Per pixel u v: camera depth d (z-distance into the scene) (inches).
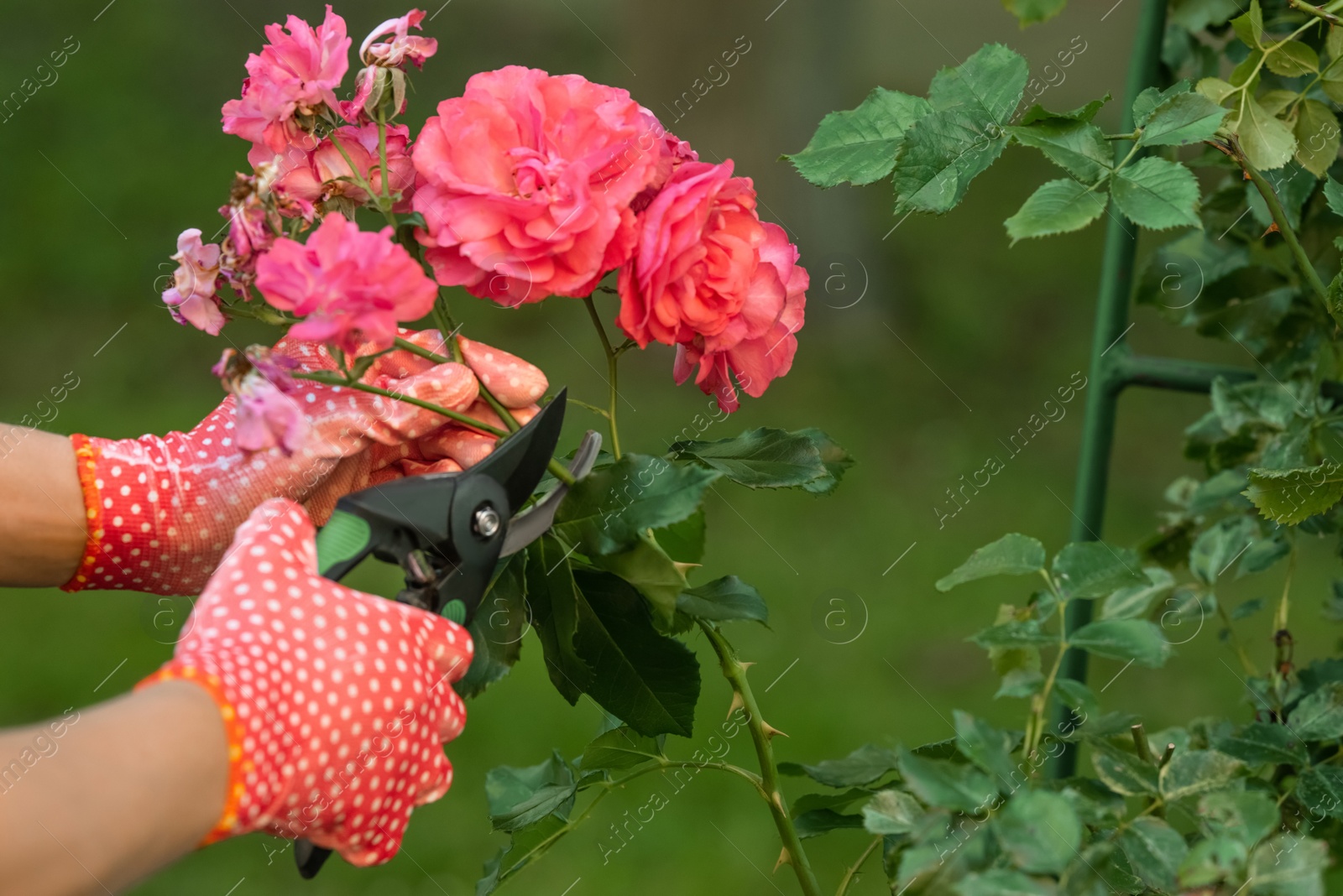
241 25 360.2
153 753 59.2
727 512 200.5
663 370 241.9
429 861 122.8
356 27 353.7
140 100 330.6
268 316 65.1
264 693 60.5
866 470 216.5
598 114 64.6
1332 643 147.9
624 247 64.8
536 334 254.1
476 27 355.6
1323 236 74.1
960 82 65.8
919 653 159.8
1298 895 60.8
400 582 167.2
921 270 288.2
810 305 264.1
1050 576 65.9
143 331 250.1
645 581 65.0
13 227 280.5
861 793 68.0
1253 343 75.2
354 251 62.1
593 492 64.9
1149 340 246.4
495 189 64.7
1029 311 278.1
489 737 142.3
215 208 294.7
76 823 58.5
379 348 66.8
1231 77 67.8
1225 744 67.1
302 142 65.5
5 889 58.1
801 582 178.1
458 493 63.6
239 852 122.2
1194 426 76.1
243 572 61.8
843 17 249.6
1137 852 62.1
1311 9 67.5
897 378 251.4
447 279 64.8
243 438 63.0
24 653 154.7
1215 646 152.6
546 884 119.2
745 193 66.4
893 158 66.6
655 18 247.6
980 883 59.8
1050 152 64.1
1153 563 76.6
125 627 161.0
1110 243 74.6
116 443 67.6
